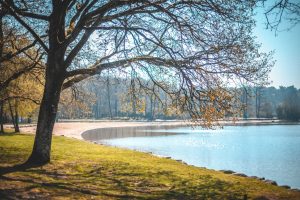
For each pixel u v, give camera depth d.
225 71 15.45
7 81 19.38
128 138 64.88
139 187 13.19
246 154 42.91
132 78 17.97
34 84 29.80
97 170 16.06
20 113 45.97
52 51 15.80
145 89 18.41
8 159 17.92
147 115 154.25
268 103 166.88
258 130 94.44
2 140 30.80
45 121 16.30
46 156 16.50
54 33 15.55
